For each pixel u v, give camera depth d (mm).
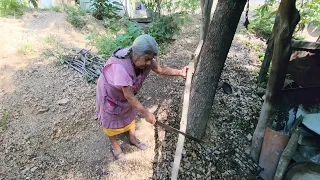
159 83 3725
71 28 4727
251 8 6422
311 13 4496
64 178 2508
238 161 2900
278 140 2627
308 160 2625
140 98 3438
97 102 2357
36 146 2707
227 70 4273
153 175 2607
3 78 3320
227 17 2293
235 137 3164
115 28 4836
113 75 2037
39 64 3637
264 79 3949
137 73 2123
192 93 2760
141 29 4637
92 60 3791
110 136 2584
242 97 3740
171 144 2900
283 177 2559
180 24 4902
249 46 4949
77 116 3002
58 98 3158
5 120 2840
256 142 2852
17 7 4949
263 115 2721
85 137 2881
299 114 2980
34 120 2893
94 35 4332
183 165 2742
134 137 2797
